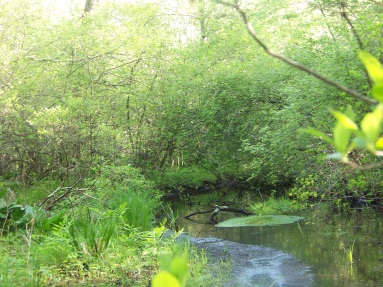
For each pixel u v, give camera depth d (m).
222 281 6.61
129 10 15.24
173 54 16.50
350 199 12.34
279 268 7.20
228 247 8.47
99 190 10.95
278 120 11.90
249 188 17.20
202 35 18.66
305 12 12.27
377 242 8.62
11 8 13.25
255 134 14.88
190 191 16.92
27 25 13.78
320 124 10.07
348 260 7.52
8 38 13.27
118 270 6.68
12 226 8.21
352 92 1.14
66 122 12.27
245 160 16.02
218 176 17.50
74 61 13.91
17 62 12.64
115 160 13.10
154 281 0.76
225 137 15.93
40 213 8.34
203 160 17.70
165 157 17.17
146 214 9.52
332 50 10.05
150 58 15.62
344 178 10.29
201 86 15.82
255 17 14.74
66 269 6.58
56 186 13.01
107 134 12.84
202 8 17.62
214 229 10.98
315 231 9.98
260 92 14.80
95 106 13.42
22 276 6.07
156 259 7.13
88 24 14.64
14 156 15.27
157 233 7.82
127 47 14.78
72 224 7.41
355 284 6.31
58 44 13.91
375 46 8.80
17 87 11.89
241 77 15.34
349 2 9.41
